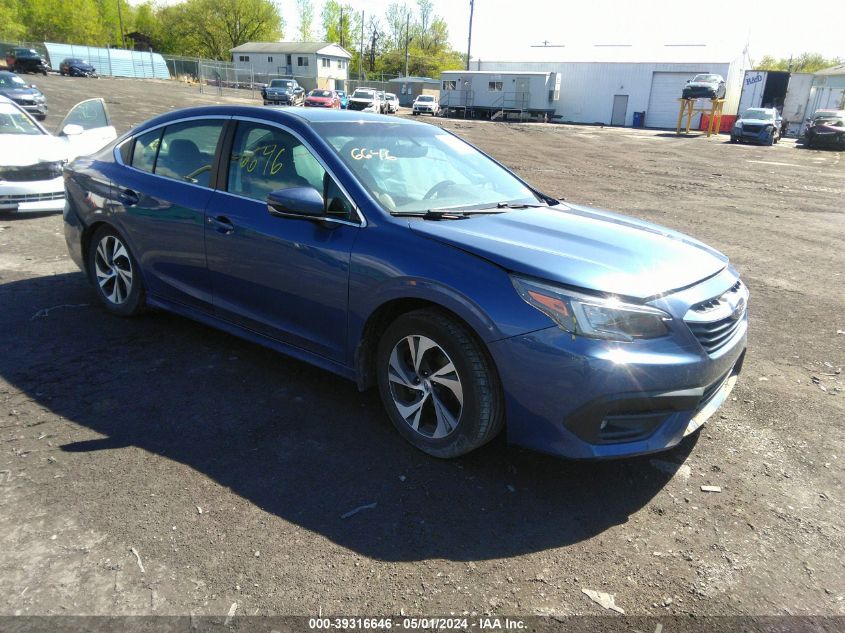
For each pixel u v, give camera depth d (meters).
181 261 4.12
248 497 2.77
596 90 47.84
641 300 2.69
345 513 2.69
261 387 3.80
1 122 8.49
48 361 4.02
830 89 41.56
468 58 54.00
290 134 3.67
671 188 14.48
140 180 4.35
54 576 2.27
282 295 3.56
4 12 79.19
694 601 2.30
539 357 2.66
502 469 3.07
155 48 94.75
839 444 3.45
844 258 8.12
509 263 2.80
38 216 8.31
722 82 39.06
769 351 4.83
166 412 3.46
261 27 87.81
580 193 13.05
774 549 2.59
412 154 3.87
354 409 3.59
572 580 2.38
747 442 3.44
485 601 2.26
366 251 3.15
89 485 2.79
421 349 3.05
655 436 2.75
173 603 2.18
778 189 15.01
